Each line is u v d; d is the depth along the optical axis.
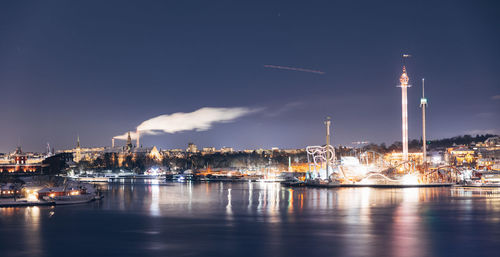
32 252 121.88
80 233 146.12
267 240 133.25
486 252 119.06
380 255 116.12
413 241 131.25
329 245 126.56
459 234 141.00
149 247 125.81
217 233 144.12
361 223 161.25
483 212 187.88
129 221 169.62
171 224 162.12
